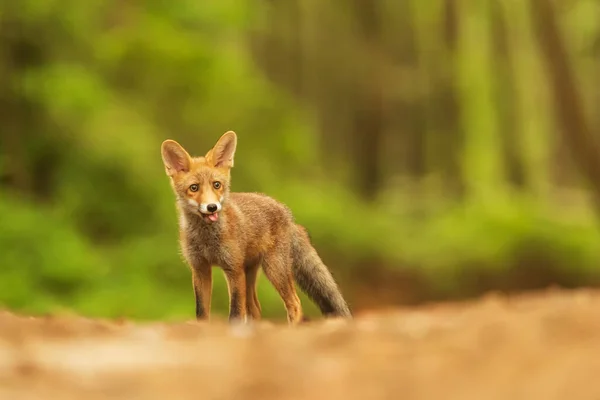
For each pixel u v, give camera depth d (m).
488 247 25.69
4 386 3.72
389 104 34.66
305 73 33.72
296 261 8.65
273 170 23.61
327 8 33.59
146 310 16.05
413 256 25.17
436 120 34.31
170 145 8.08
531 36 34.41
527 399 3.41
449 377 3.75
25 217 16.56
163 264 17.48
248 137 22.50
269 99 23.64
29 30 18.53
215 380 3.91
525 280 25.47
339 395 3.64
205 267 8.11
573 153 27.25
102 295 15.95
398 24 34.25
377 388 3.70
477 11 34.56
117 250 17.72
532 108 39.41
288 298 8.39
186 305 16.58
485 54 35.88
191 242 7.99
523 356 3.93
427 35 34.12
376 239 25.36
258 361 4.25
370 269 24.38
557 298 6.41
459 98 34.25
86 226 18.08
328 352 4.41
